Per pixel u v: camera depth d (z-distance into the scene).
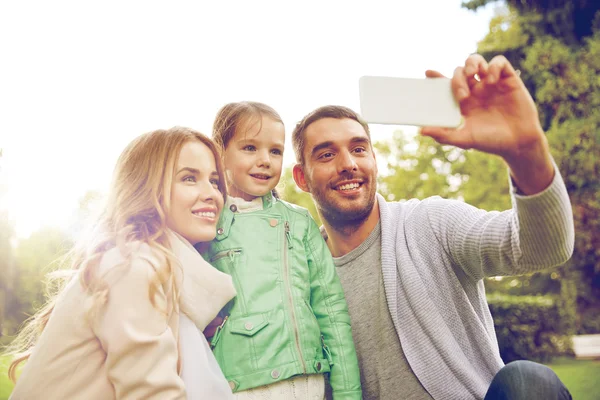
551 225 1.35
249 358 1.63
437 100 1.24
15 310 9.73
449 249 1.80
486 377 1.75
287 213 1.94
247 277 1.72
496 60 1.22
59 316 1.43
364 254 1.95
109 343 1.36
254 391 1.61
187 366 1.45
